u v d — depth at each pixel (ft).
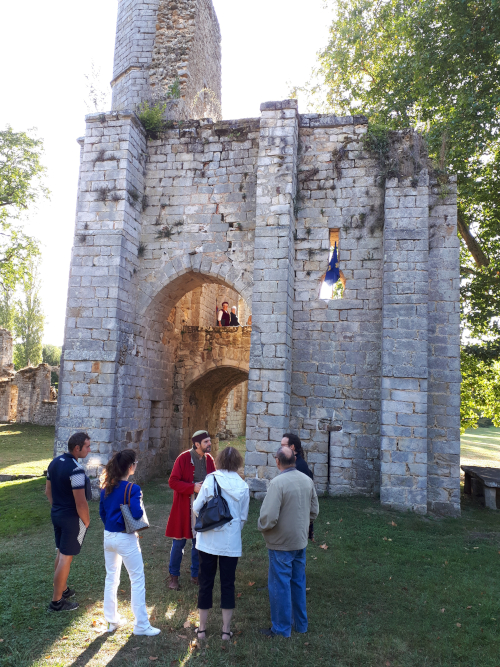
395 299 35.94
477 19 46.01
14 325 136.26
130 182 41.47
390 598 19.52
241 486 16.42
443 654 15.46
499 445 100.17
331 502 34.55
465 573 22.66
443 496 35.24
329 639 16.02
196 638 15.88
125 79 55.21
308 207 40.73
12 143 76.38
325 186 40.57
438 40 48.75
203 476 20.44
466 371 55.67
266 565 22.72
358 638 16.12
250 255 41.52
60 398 38.81
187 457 20.51
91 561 23.12
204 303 66.80
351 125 40.91
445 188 38.63
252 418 35.76
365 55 59.21
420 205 36.86
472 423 59.36
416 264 36.14
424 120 52.75
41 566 22.38
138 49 54.85
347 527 28.84
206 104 59.67
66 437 38.09
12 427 88.07
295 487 16.07
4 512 33.55
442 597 19.69
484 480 37.45
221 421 93.45
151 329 46.19
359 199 39.91
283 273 37.04
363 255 39.42
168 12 54.03
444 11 47.06
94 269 39.86
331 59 60.90
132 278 42.22
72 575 21.20
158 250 43.47
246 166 42.73
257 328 36.81
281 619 15.97
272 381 35.94
